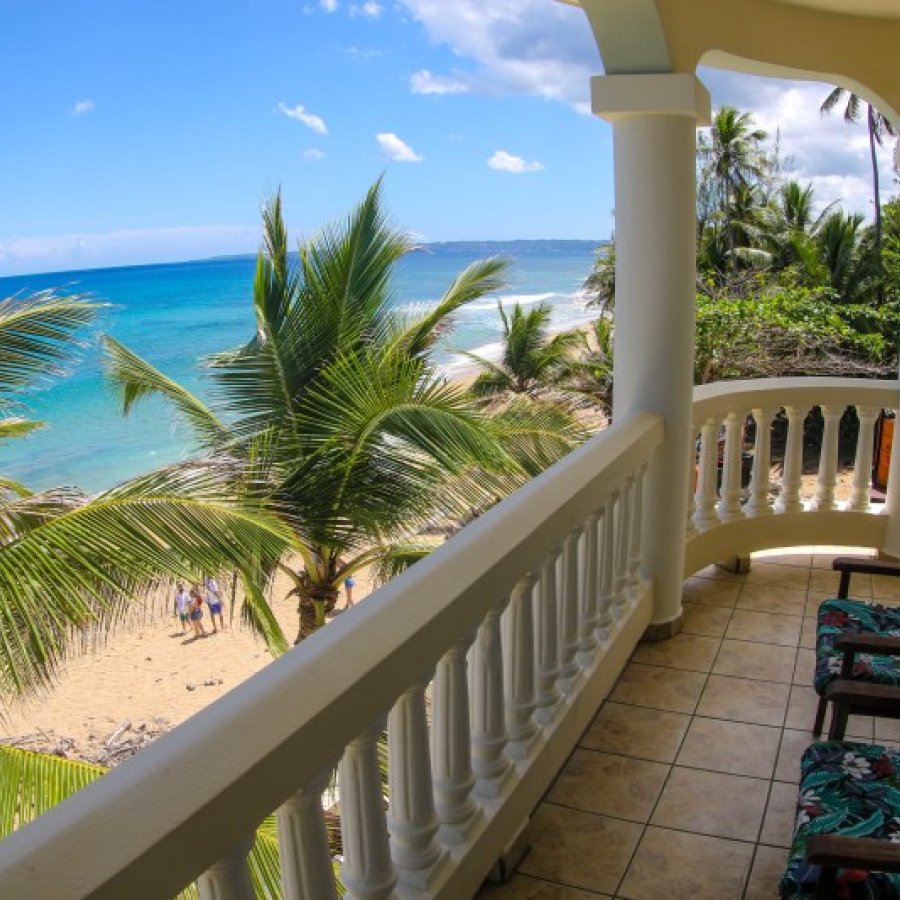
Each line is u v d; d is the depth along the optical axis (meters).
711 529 4.09
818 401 4.20
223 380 6.76
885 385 4.16
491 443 6.05
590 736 2.89
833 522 4.32
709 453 4.00
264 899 2.42
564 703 2.59
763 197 24.20
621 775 2.67
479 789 2.13
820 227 21.94
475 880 2.00
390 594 1.73
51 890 0.93
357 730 1.42
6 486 5.55
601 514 2.78
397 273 7.33
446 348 8.38
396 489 6.29
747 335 14.96
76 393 25.91
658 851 2.33
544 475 2.57
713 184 23.81
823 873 1.52
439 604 1.70
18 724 11.20
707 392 3.99
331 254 6.96
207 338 41.47
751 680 3.23
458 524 6.37
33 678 4.09
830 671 2.46
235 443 6.55
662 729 2.92
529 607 2.24
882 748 2.02
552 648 2.45
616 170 3.26
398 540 6.61
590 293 22.84
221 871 1.18
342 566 7.14
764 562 4.39
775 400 4.15
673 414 3.37
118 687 12.20
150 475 4.76
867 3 3.58
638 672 3.32
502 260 7.99
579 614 2.81
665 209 3.17
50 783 3.85
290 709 1.30
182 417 7.55
